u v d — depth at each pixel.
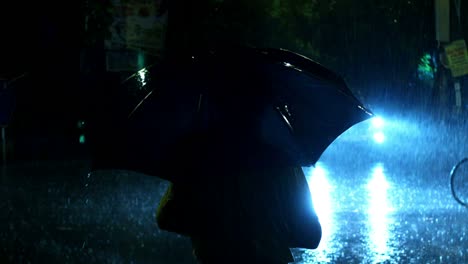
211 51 5.45
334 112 5.30
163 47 22.97
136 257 11.29
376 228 13.86
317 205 17.02
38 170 25.72
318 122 5.27
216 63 5.33
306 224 5.37
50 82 35.88
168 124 5.23
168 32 31.28
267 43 36.19
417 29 47.53
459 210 16.17
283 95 5.28
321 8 38.81
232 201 5.22
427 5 46.38
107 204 17.12
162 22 22.95
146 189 20.28
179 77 5.32
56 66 35.97
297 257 11.34
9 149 31.03
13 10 35.34
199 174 5.22
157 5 22.89
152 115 5.25
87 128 5.35
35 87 35.91
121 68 23.31
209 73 5.30
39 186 20.77
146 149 5.21
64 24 33.25
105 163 5.25
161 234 13.21
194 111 5.22
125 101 5.34
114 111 5.32
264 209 5.26
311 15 37.94
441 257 11.30
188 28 32.03
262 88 5.27
